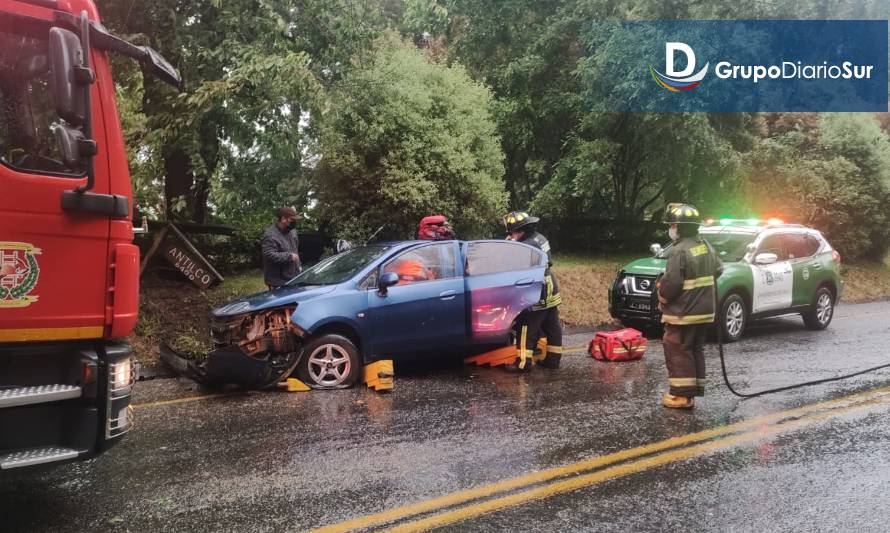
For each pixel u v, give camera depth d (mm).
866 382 7477
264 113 10023
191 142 9422
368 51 12125
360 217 12125
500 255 8273
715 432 5574
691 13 14430
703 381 6320
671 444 5250
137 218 10773
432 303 7648
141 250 10477
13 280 3564
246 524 3787
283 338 7090
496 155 13680
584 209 19312
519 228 8781
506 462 4828
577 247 18484
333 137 11719
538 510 3990
